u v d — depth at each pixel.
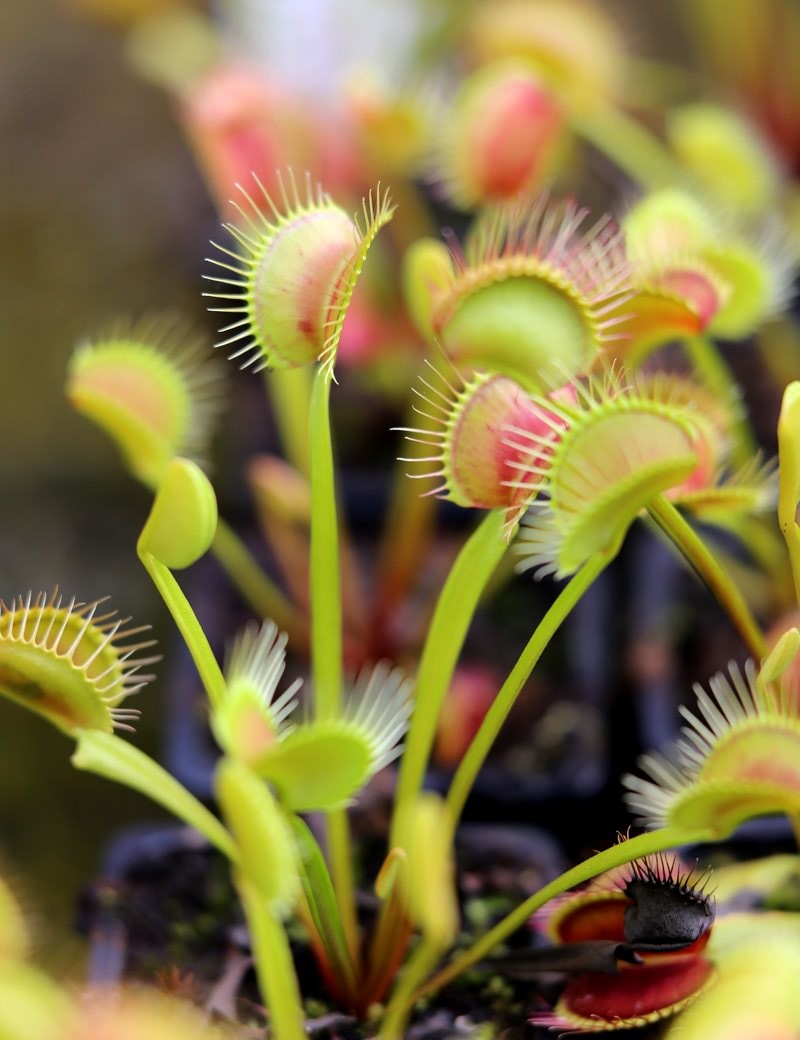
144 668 0.72
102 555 0.81
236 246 0.75
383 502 0.71
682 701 0.57
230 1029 0.46
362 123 0.56
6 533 0.82
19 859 0.63
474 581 0.45
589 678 0.59
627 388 0.44
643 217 0.49
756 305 0.49
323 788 0.43
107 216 0.99
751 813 0.43
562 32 0.57
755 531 0.54
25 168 1.03
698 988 0.44
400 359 0.62
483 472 0.44
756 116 0.76
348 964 0.46
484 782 0.55
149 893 0.51
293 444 0.57
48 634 0.43
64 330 0.91
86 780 0.68
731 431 0.51
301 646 0.59
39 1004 0.42
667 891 0.44
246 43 0.84
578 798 0.55
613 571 0.64
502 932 0.45
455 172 0.54
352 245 0.44
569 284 0.43
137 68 1.08
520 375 0.44
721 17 0.78
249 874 0.41
